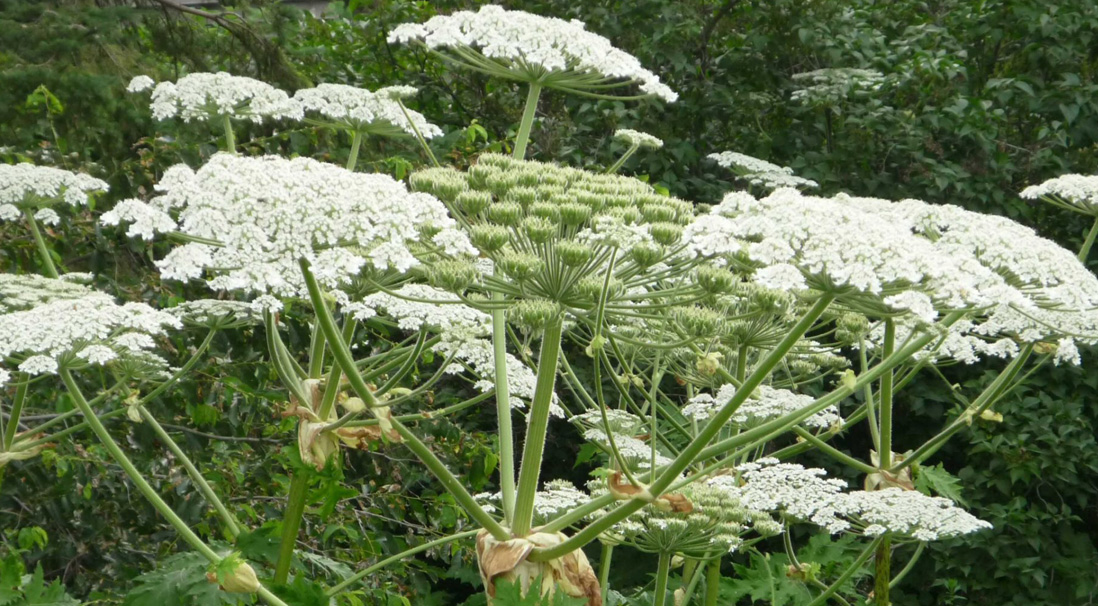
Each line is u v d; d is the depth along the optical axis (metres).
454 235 2.44
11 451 2.71
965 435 4.84
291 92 4.06
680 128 5.40
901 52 5.31
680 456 2.37
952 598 4.46
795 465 3.02
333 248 2.32
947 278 2.32
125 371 2.75
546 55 2.70
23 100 3.33
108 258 3.60
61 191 2.94
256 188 2.31
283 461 2.82
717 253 2.44
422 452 2.47
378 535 3.92
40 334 2.50
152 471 3.71
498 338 2.75
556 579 2.51
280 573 2.78
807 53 5.46
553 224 2.51
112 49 3.49
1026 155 5.23
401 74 6.25
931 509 2.84
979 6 5.26
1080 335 2.92
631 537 2.89
